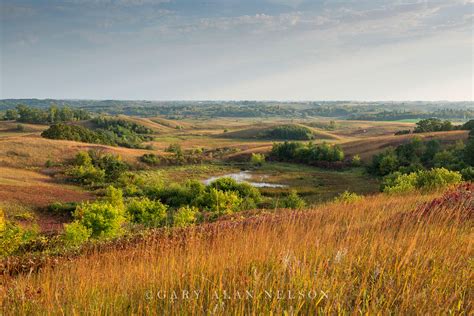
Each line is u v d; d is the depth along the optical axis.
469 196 8.85
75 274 5.94
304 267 4.34
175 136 172.88
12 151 72.50
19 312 4.43
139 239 10.27
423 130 101.94
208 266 4.90
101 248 10.32
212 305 3.74
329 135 160.12
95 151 80.31
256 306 3.63
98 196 49.19
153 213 24.20
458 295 3.86
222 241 6.46
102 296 4.33
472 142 53.09
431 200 9.65
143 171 75.56
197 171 78.00
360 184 58.31
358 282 4.20
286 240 5.89
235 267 4.68
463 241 5.48
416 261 4.65
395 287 4.08
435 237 5.59
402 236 5.81
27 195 41.47
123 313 4.07
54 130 96.62
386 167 63.22
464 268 4.45
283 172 76.81
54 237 17.62
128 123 176.38
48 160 69.69
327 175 71.25
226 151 112.00
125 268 5.57
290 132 158.50
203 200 33.59
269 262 5.00
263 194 50.91
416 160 61.94
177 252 5.96
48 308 4.18
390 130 177.00
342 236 6.18
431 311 3.55
